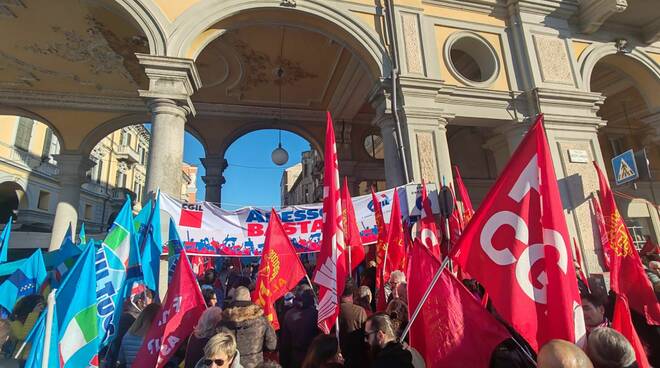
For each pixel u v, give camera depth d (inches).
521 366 105.7
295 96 474.6
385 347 109.0
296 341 159.8
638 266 152.9
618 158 459.5
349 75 406.6
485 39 379.2
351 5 336.8
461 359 102.3
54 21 329.4
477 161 541.3
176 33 278.5
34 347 99.6
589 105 379.2
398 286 171.9
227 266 441.1
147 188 248.5
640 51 419.2
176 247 204.5
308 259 442.3
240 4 297.6
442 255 241.6
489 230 103.6
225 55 395.5
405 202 267.9
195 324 140.1
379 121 335.0
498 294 98.3
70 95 441.7
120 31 340.2
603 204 178.5
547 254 95.0
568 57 390.3
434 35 359.3
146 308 158.2
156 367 130.6
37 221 887.7
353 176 491.5
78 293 117.6
